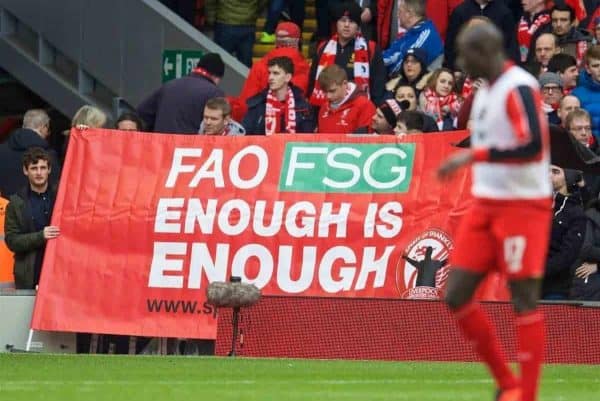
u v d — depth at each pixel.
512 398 27.14
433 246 42.50
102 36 67.38
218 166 44.44
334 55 53.16
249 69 62.41
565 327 40.44
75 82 69.50
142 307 43.88
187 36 64.56
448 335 40.84
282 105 50.53
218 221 43.91
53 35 69.06
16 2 70.19
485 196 26.83
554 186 41.66
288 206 43.69
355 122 49.72
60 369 37.62
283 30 55.19
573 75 50.38
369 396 32.03
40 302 44.03
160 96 49.84
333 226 43.25
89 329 43.84
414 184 43.06
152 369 37.66
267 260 43.50
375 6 60.84
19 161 48.25
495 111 26.61
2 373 36.72
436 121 48.84
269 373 36.84
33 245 44.59
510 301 40.59
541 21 54.78
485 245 27.16
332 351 41.44
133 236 44.28
